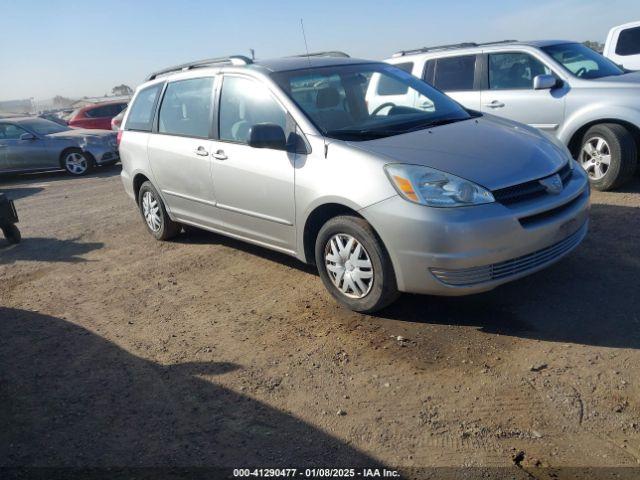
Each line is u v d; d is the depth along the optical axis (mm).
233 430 3059
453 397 3152
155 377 3646
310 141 4234
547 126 6918
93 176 12977
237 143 4867
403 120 4609
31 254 6609
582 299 4062
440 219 3521
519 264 3707
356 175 3869
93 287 5355
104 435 3105
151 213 6449
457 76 7703
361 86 4879
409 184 3639
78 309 4859
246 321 4305
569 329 3705
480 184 3604
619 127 6406
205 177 5238
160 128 5957
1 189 12414
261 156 4570
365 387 3322
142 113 6336
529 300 4129
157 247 6363
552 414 2947
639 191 6508
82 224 7805
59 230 7594
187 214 5812
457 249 3523
